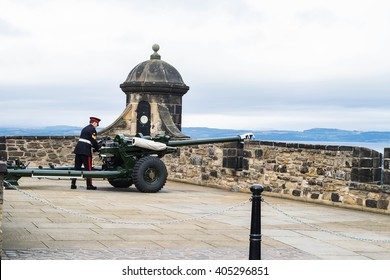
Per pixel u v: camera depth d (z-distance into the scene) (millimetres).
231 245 9641
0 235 7906
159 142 17312
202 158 20125
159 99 24250
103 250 8906
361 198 14984
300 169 16766
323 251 9594
